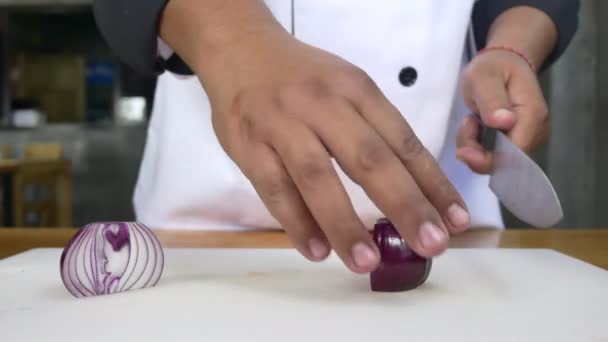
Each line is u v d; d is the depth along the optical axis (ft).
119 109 17.07
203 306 2.00
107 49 17.89
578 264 2.42
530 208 2.27
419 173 1.90
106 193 16.94
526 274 2.30
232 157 1.96
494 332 1.84
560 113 9.05
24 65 17.99
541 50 3.06
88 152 16.84
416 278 2.12
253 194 3.27
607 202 8.52
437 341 1.79
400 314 1.94
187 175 3.35
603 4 8.62
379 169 1.84
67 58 18.02
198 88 3.35
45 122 17.94
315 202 1.85
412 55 3.21
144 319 1.92
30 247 2.86
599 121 8.75
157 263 2.18
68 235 3.10
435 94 3.26
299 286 2.17
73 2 15.56
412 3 3.18
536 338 1.81
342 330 1.85
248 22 2.01
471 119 2.77
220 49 2.00
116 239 2.13
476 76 2.73
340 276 2.29
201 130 3.34
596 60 8.84
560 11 3.10
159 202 3.43
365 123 1.86
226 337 1.82
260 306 2.00
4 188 12.01
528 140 2.65
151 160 3.67
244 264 2.44
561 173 9.11
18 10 16.14
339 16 3.19
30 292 2.15
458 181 3.53
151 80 16.88
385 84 3.25
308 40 3.22
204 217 3.39
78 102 18.10
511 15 3.12
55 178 14.82
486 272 2.32
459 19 3.22
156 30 2.32
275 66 1.92
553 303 2.02
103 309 1.98
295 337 1.81
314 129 1.86
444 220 1.90
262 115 1.88
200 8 2.06
